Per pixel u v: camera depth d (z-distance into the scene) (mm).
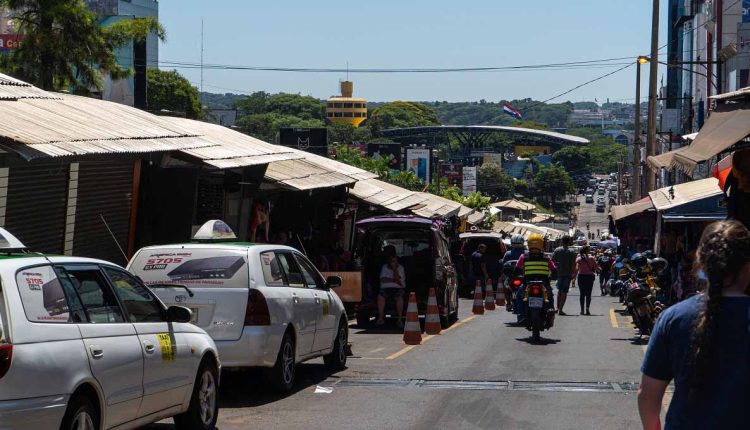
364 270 21000
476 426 9273
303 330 11734
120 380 7250
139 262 10828
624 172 126812
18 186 13039
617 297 36688
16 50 29344
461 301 33188
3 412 5906
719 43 42281
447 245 22594
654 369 4027
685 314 3955
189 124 22188
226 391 11492
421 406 10359
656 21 36688
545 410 10086
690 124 47281
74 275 7176
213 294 10555
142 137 14500
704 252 3922
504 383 11961
